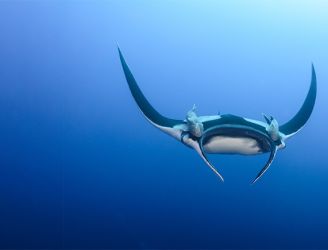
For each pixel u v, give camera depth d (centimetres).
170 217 1809
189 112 455
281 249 1597
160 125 513
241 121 474
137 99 521
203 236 1625
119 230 1705
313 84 595
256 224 1764
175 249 1512
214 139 479
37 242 1538
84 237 1608
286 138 534
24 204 1948
